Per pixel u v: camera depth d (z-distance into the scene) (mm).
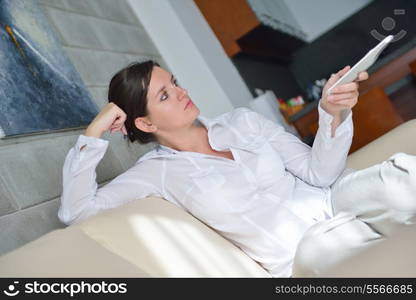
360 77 1177
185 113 1416
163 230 1064
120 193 1338
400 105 3797
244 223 1288
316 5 5648
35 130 1567
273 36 4781
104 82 2279
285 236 1272
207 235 1187
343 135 1331
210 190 1304
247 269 1156
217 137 1471
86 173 1305
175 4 3551
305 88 5777
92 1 2584
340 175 1426
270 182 1376
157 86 1410
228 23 4062
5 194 1333
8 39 1636
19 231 1321
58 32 2088
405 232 915
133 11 3117
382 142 1574
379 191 1034
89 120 1923
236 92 3811
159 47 3246
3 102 1487
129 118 1472
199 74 3580
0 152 1400
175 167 1381
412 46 3188
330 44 5637
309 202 1344
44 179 1508
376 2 5363
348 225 1059
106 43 2492
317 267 994
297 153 1479
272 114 3471
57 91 1792
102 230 958
